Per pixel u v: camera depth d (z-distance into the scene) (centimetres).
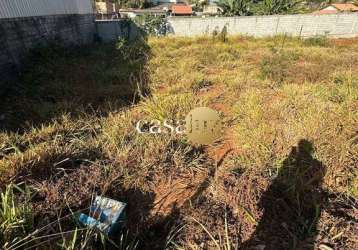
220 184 273
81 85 612
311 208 240
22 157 283
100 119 418
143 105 479
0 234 179
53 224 211
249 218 230
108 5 3231
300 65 777
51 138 357
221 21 1570
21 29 777
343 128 344
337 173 271
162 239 217
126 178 278
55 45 926
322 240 208
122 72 716
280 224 226
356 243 204
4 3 700
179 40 1317
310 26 1595
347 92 478
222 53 952
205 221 229
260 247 206
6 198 198
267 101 485
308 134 329
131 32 1577
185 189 272
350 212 233
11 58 705
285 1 1784
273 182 270
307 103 443
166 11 3647
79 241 192
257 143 329
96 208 217
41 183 262
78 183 268
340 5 2714
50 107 457
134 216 239
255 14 1784
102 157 315
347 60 827
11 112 461
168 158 317
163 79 639
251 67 768
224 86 589
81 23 1351
